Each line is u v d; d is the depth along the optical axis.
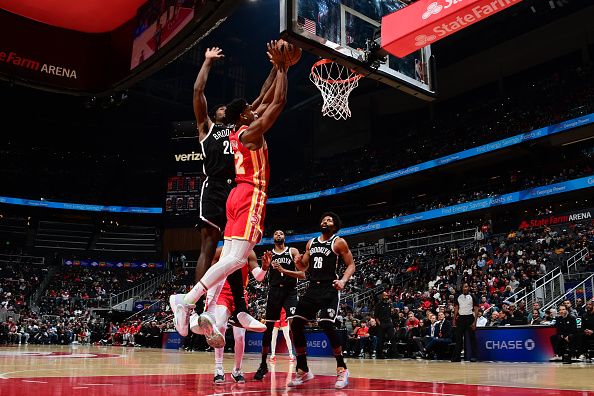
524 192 24.33
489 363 10.07
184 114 38.09
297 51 3.54
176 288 30.62
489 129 28.36
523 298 14.62
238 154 3.86
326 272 5.09
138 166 39.56
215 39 35.41
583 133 24.53
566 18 27.88
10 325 23.45
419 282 21.88
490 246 23.41
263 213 3.85
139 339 21.80
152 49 7.46
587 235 20.30
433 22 6.39
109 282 33.03
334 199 35.31
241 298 4.16
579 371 7.23
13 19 8.08
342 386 4.50
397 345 13.04
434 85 8.52
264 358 5.65
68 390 3.70
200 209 3.99
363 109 36.94
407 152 32.22
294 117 37.25
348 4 7.53
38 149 38.66
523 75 31.73
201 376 5.50
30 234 36.28
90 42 8.59
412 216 28.80
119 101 11.41
